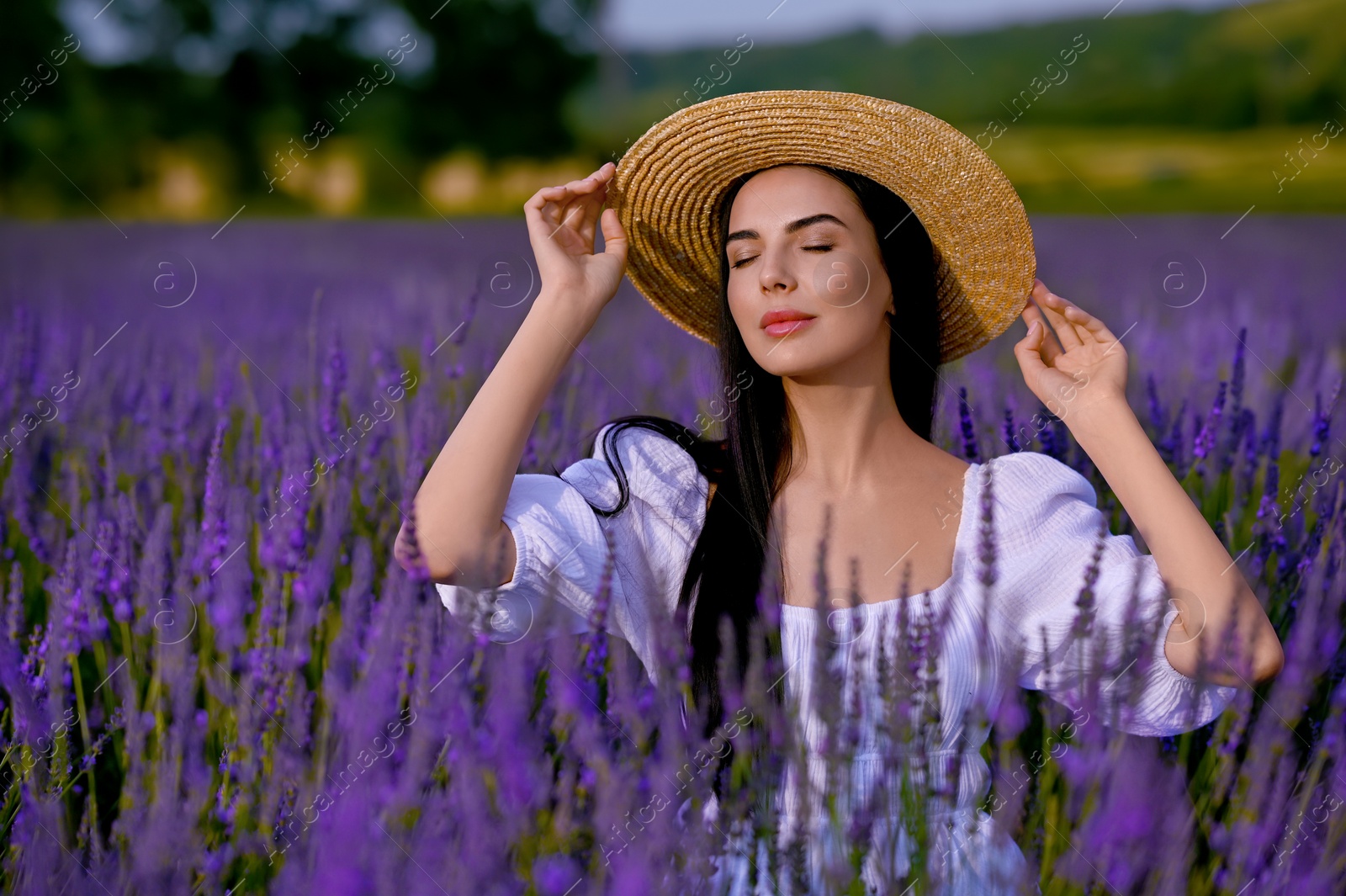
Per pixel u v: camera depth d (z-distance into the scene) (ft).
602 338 18.38
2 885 6.81
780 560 7.63
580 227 8.45
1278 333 18.45
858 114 7.82
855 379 7.95
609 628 7.82
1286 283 31.30
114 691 8.34
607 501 7.95
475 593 6.51
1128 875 6.29
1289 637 8.53
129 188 109.81
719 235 8.87
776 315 7.63
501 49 117.70
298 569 8.19
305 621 7.99
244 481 10.93
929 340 8.46
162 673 7.63
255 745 7.37
